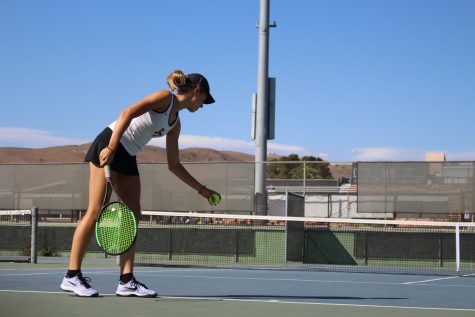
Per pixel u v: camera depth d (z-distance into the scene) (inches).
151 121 258.7
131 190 266.1
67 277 268.4
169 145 279.0
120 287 273.9
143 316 219.3
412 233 732.0
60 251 788.0
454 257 719.7
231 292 319.9
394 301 297.0
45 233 793.6
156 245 776.9
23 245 797.2
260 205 757.9
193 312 232.5
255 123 894.4
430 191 729.6
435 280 461.4
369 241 743.1
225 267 610.2
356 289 362.9
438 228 733.9
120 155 259.9
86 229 265.0
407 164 735.7
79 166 814.5
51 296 269.4
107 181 256.5
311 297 303.9
